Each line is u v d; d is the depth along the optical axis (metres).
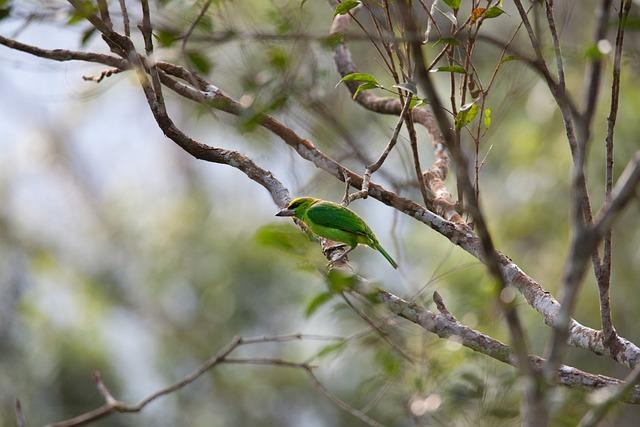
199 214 22.34
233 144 11.87
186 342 20.98
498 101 16.03
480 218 4.99
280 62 8.58
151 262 22.11
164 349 20.95
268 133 11.72
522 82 11.30
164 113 9.12
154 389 20.45
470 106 8.45
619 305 17.72
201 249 21.47
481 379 8.88
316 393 19.34
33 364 18.89
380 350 9.49
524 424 4.90
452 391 8.88
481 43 16.80
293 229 7.89
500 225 18.61
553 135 17.64
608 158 7.46
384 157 9.14
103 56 9.50
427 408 8.72
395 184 11.27
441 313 8.20
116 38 8.64
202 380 20.56
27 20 8.55
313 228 10.59
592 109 5.26
